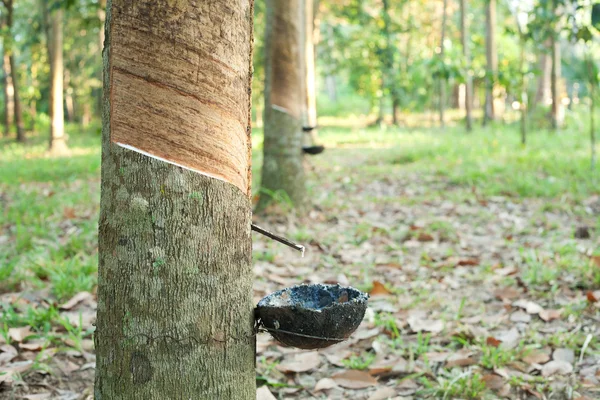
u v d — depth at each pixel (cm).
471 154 1057
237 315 179
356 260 500
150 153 168
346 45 2298
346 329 187
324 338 185
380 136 1642
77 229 585
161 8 166
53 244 525
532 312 367
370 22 2188
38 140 2119
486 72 1089
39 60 2348
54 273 418
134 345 169
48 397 282
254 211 649
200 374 172
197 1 168
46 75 2547
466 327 343
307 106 1388
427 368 305
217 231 174
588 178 759
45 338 330
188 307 169
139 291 168
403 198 735
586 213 616
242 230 182
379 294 414
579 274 425
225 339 176
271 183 645
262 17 2122
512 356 313
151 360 168
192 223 170
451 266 472
